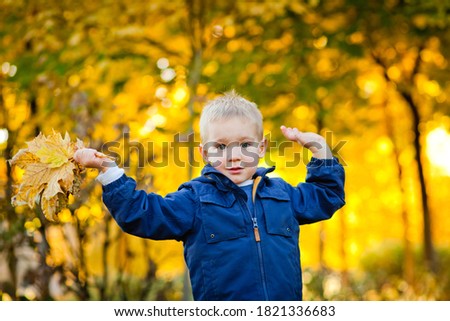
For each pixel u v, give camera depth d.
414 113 11.08
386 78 10.48
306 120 10.11
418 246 13.32
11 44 7.20
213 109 3.51
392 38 9.44
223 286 3.21
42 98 6.63
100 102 6.66
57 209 3.18
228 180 3.37
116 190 3.10
